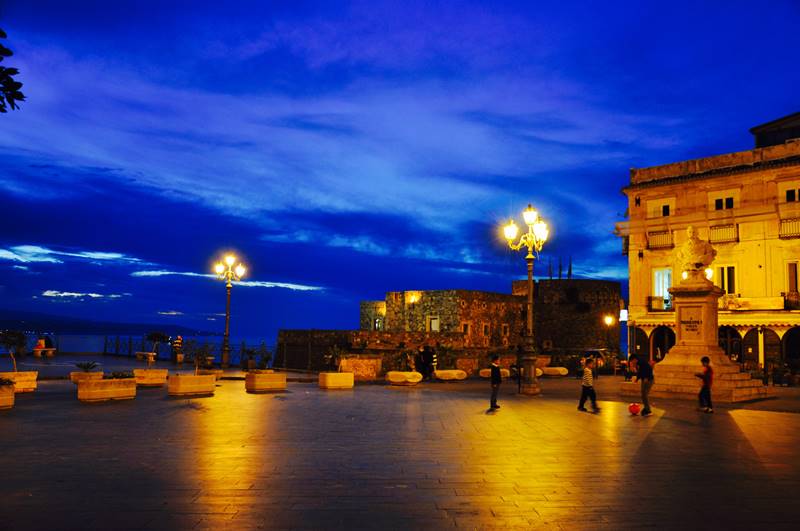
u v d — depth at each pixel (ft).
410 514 22.76
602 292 185.16
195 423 47.47
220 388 83.92
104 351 162.30
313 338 142.20
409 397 72.95
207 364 124.88
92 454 34.27
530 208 75.10
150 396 69.77
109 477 28.53
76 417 50.42
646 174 142.51
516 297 182.60
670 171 138.92
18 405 59.06
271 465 31.45
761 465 32.40
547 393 80.84
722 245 128.77
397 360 126.21
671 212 137.59
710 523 22.07
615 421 50.80
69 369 108.37
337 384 85.61
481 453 35.19
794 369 112.98
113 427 44.96
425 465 31.65
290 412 55.67
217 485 27.09
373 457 33.76
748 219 125.70
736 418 53.36
